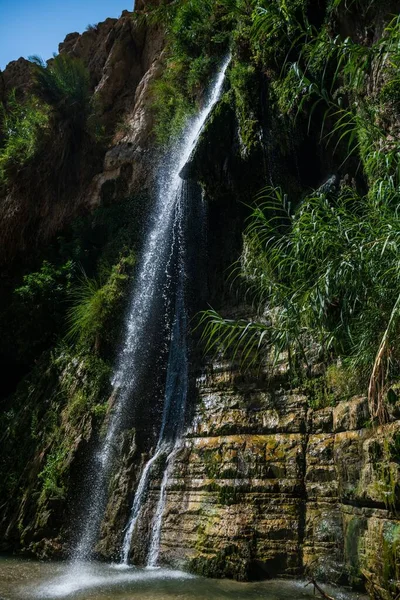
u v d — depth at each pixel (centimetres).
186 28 1127
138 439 820
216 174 888
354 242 441
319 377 656
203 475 695
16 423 1023
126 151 1231
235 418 715
